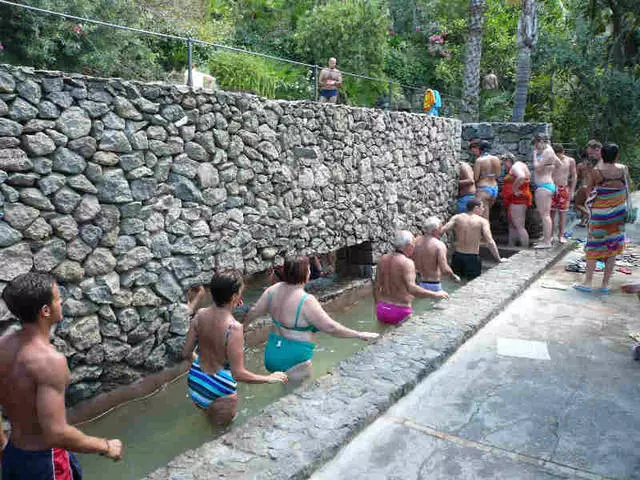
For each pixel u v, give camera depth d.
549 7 18.02
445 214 10.84
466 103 13.22
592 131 16.17
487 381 3.72
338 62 11.76
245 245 5.98
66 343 4.29
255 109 5.94
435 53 16.62
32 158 3.94
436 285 6.65
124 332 4.74
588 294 6.09
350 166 7.78
